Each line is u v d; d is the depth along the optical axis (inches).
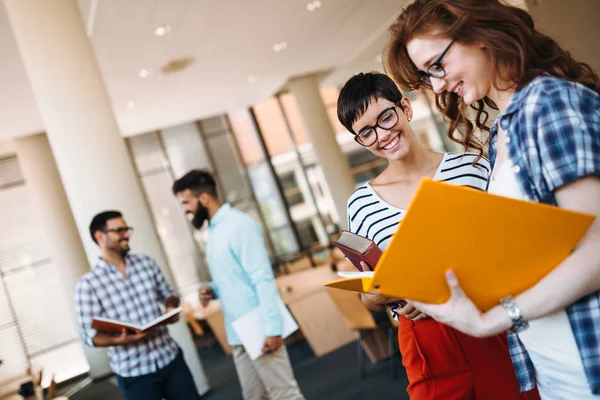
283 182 535.8
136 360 114.5
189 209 118.6
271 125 537.0
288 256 521.7
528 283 40.9
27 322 423.5
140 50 296.7
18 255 431.5
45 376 413.1
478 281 40.5
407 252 37.9
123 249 123.0
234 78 412.2
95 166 200.4
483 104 57.1
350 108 67.4
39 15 201.6
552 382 46.8
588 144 37.6
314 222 538.9
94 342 113.8
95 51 280.4
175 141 502.6
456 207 37.1
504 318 40.1
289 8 305.9
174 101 421.4
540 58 42.9
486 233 38.5
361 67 506.0
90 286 119.5
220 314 317.4
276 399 114.8
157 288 130.3
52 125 200.8
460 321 40.2
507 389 66.4
